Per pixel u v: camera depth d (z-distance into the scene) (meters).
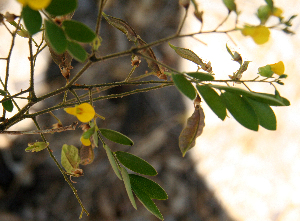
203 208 0.57
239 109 0.20
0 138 0.54
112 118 0.57
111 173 0.56
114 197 0.55
